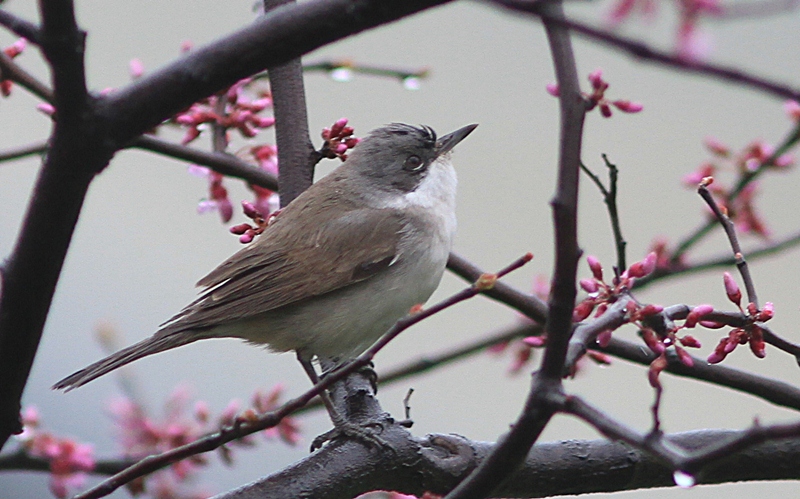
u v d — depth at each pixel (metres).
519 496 8.34
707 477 8.41
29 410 10.48
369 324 11.18
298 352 11.20
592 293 7.20
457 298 5.86
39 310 6.79
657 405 5.06
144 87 6.19
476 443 8.43
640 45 4.07
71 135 6.18
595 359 9.23
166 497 11.13
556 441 8.46
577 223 5.37
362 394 9.73
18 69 10.36
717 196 11.44
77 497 6.51
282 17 6.00
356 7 5.79
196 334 10.61
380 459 8.27
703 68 4.05
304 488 8.12
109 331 12.45
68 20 5.81
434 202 11.69
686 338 7.03
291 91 11.13
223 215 10.91
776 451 8.31
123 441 11.02
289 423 10.91
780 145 11.15
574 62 5.25
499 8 4.12
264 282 10.88
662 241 11.37
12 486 14.85
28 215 6.45
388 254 11.09
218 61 6.10
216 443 6.40
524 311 10.59
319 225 11.12
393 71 11.85
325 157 11.06
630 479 8.35
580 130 5.27
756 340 7.16
